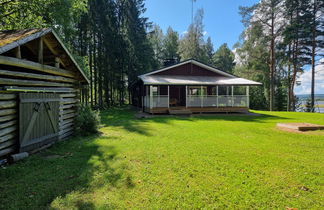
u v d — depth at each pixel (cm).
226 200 253
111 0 2172
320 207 238
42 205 239
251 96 2734
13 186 287
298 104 2397
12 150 407
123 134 697
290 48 1977
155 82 1339
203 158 420
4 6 943
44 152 471
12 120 406
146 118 1222
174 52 3831
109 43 2080
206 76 1742
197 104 1477
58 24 1164
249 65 2202
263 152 470
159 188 284
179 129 800
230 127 851
